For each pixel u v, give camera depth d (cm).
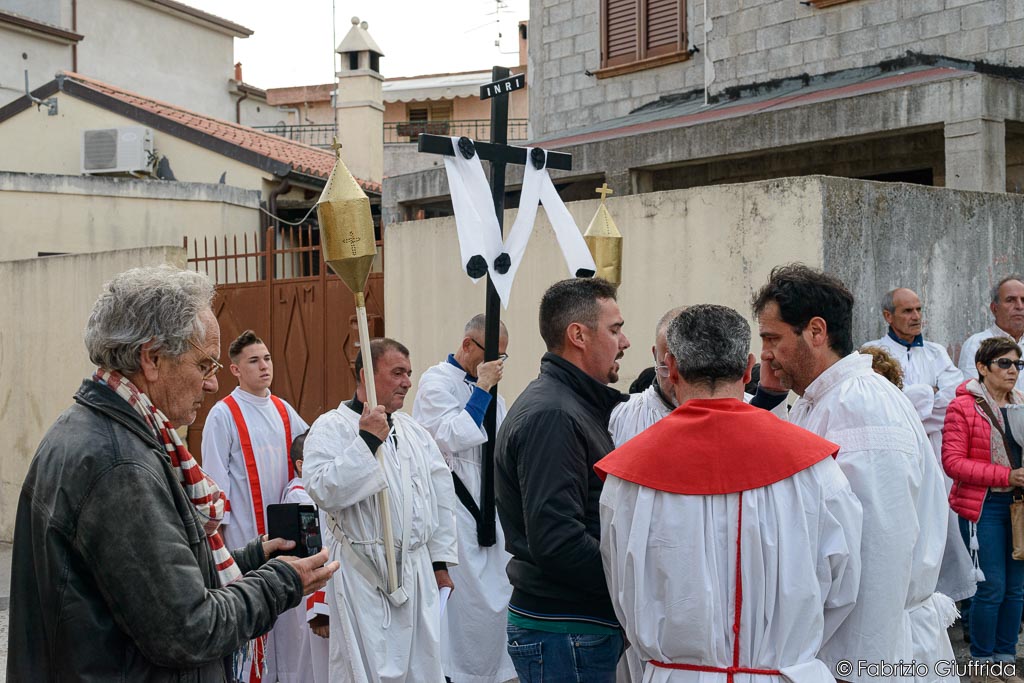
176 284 253
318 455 430
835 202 576
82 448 235
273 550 293
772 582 254
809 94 985
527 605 332
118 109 1535
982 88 790
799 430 268
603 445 331
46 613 233
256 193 1427
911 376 596
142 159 1492
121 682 234
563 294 344
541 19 1380
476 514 525
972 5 958
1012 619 547
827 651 278
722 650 256
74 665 231
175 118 1596
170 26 2372
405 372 454
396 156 2586
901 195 619
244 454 545
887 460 280
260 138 1778
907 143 955
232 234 1388
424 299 759
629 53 1275
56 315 986
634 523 265
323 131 2688
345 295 857
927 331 635
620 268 511
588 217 674
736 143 927
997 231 688
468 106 3059
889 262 610
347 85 1864
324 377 868
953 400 554
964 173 798
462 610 518
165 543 233
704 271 615
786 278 310
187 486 254
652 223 641
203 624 234
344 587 421
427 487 447
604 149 1018
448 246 741
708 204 614
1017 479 518
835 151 1008
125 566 229
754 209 594
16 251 1302
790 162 1034
